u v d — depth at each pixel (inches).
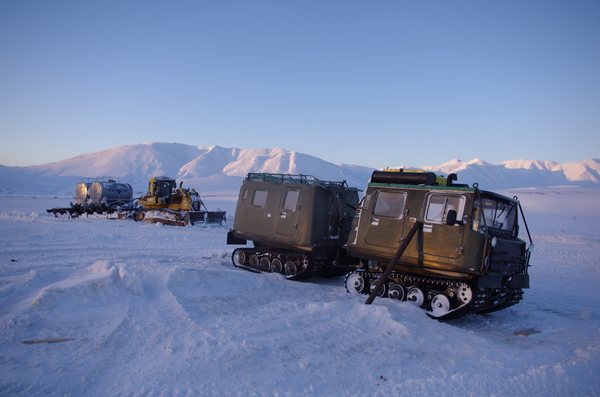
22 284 320.5
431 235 333.7
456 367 217.3
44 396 160.4
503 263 330.3
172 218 1041.5
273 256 470.0
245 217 502.6
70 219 1140.5
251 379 183.5
